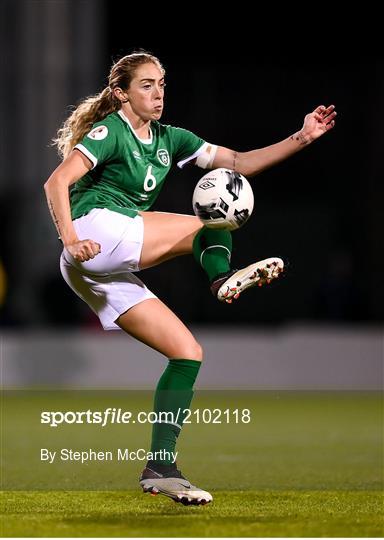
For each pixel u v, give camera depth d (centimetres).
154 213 2002
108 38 7562
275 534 1742
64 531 1761
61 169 1877
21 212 6166
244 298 7206
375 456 3153
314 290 7331
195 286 7044
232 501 2164
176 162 2136
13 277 6084
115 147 1930
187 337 1969
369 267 7350
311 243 7419
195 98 7356
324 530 1781
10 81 6303
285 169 7475
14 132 6312
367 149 7419
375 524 1844
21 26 6294
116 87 1962
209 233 1984
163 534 1736
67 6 6297
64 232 1833
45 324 6003
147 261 1967
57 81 6306
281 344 5603
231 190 1952
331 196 7456
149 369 5509
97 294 1995
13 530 1770
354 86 7438
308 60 7481
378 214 7381
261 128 7381
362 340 5603
